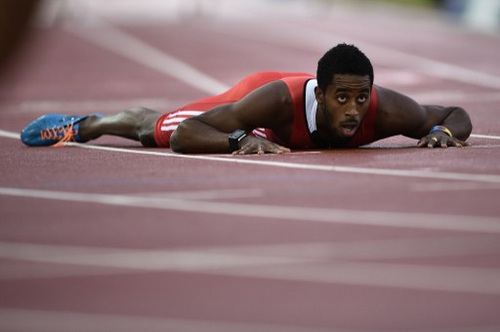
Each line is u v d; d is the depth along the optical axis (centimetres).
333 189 1905
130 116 2644
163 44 7125
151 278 1350
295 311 1191
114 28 8662
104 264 1425
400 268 1373
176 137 2359
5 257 1477
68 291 1295
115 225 1669
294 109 2253
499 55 5972
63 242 1562
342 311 1188
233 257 1445
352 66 2125
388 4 11531
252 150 2275
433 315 1166
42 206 1839
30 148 2681
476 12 8712
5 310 1212
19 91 4559
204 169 2153
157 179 2058
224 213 1731
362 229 1598
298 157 2264
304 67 5638
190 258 1445
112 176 2116
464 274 1338
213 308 1209
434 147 2378
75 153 2517
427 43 6912
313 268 1382
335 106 2162
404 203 1777
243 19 9806
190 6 11869
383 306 1206
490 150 2338
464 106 3672
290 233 1581
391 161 2191
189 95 4338
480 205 1750
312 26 8788
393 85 4569
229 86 4681
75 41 7431
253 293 1271
